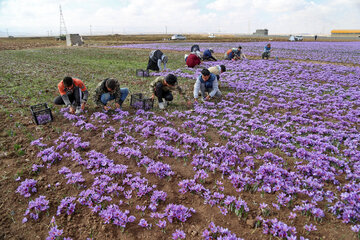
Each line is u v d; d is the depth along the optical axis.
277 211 4.09
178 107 8.94
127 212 3.96
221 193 4.52
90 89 10.80
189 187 4.58
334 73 16.16
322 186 4.68
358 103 9.59
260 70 16.53
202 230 3.72
